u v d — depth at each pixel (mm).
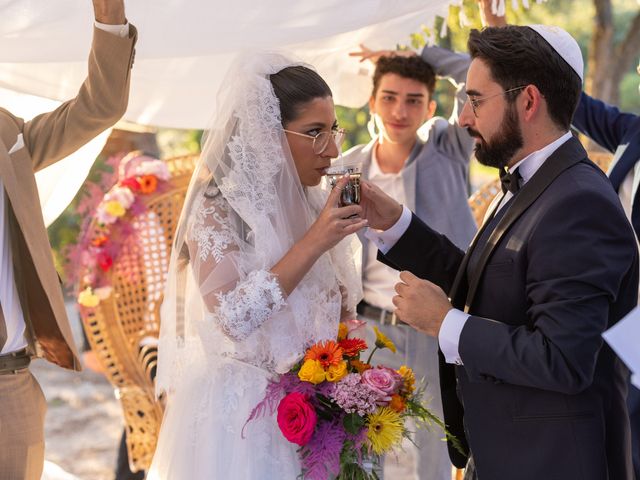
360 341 2695
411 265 2889
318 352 2535
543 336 2256
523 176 2525
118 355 4242
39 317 2729
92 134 2672
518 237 2408
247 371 2592
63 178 3367
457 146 4070
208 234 2523
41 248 2592
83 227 4336
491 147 2537
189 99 3717
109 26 2500
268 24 3014
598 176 2398
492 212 2658
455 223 4012
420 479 3951
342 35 3773
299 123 2578
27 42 2787
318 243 2471
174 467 2598
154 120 3758
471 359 2357
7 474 2557
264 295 2426
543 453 2369
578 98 2523
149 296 4266
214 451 2533
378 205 2844
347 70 4160
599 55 8008
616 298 2338
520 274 2395
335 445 2463
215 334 2578
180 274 2723
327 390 2521
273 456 2527
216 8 2896
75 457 5422
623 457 2453
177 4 2850
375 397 2475
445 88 9531
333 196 2514
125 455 4477
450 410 2758
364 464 2549
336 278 2885
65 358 2779
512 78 2461
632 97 16469
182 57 3293
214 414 2564
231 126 2568
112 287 4203
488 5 3621
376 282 3982
